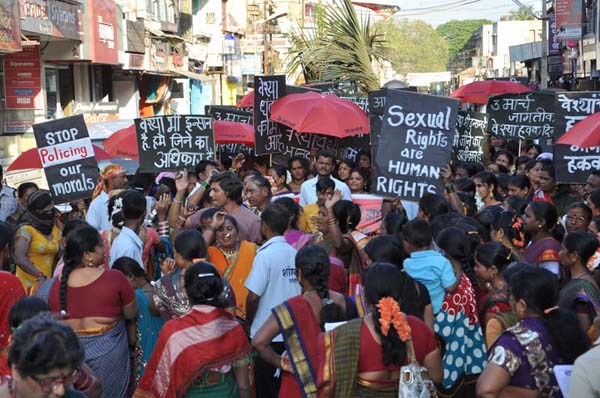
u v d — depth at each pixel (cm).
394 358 432
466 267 595
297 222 779
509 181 961
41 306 459
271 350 533
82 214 1062
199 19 4072
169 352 521
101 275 562
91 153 932
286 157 1322
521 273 432
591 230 702
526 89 2008
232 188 773
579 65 4050
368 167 1192
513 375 418
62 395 323
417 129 815
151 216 931
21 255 809
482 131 1376
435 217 707
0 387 332
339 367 440
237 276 683
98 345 554
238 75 4434
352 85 2548
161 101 3394
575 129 870
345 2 2592
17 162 1098
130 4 2858
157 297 599
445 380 564
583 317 524
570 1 3444
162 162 1023
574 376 373
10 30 1748
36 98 2091
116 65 2655
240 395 537
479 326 581
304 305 516
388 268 445
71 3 2197
